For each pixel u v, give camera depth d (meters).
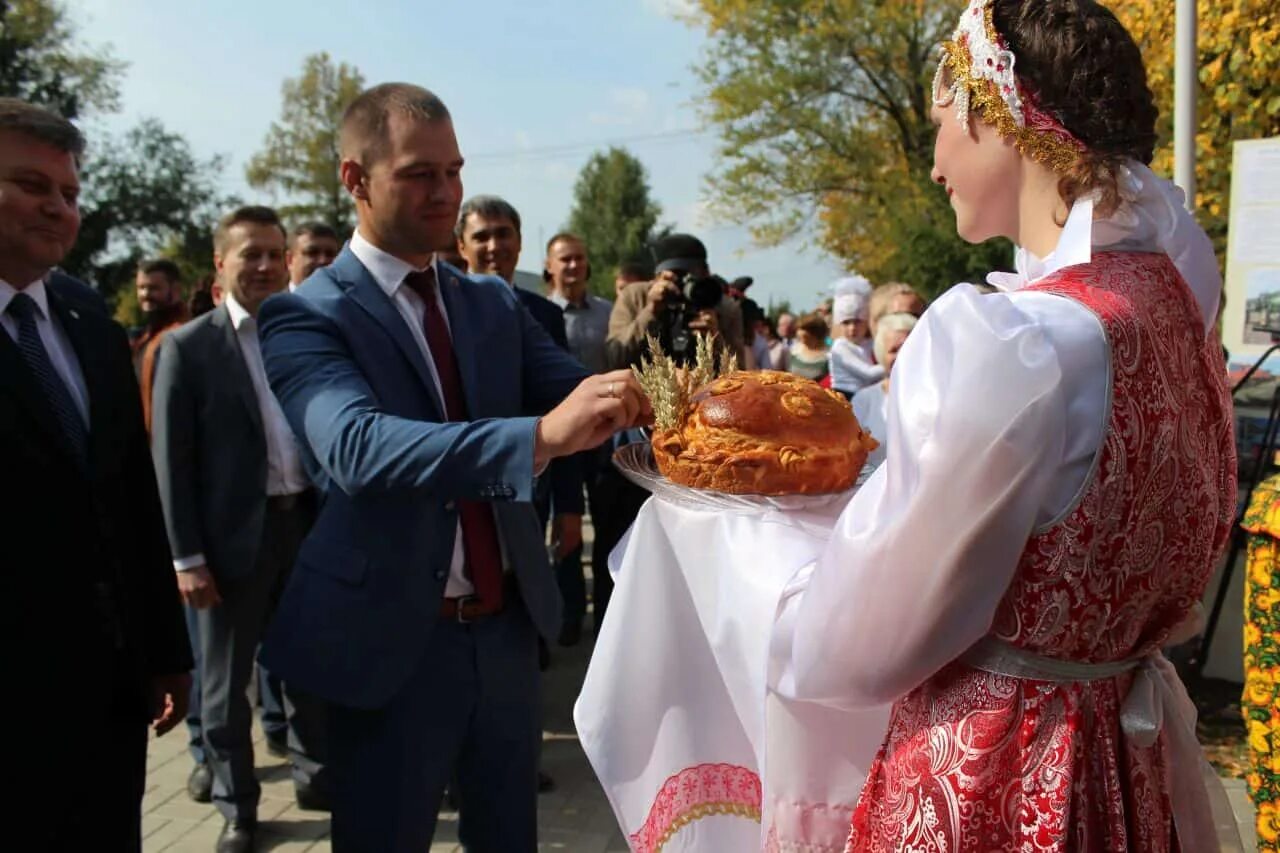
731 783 1.52
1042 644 1.06
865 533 1.07
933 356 1.03
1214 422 1.17
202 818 3.67
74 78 27.73
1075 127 1.07
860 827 1.22
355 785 2.05
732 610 1.32
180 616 2.44
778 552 1.30
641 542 1.53
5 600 1.93
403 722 2.03
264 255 3.61
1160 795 1.16
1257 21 4.75
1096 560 1.02
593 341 5.64
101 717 2.07
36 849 1.96
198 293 7.36
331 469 1.79
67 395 2.14
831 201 22.42
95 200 30.62
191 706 3.84
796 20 21.09
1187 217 1.17
